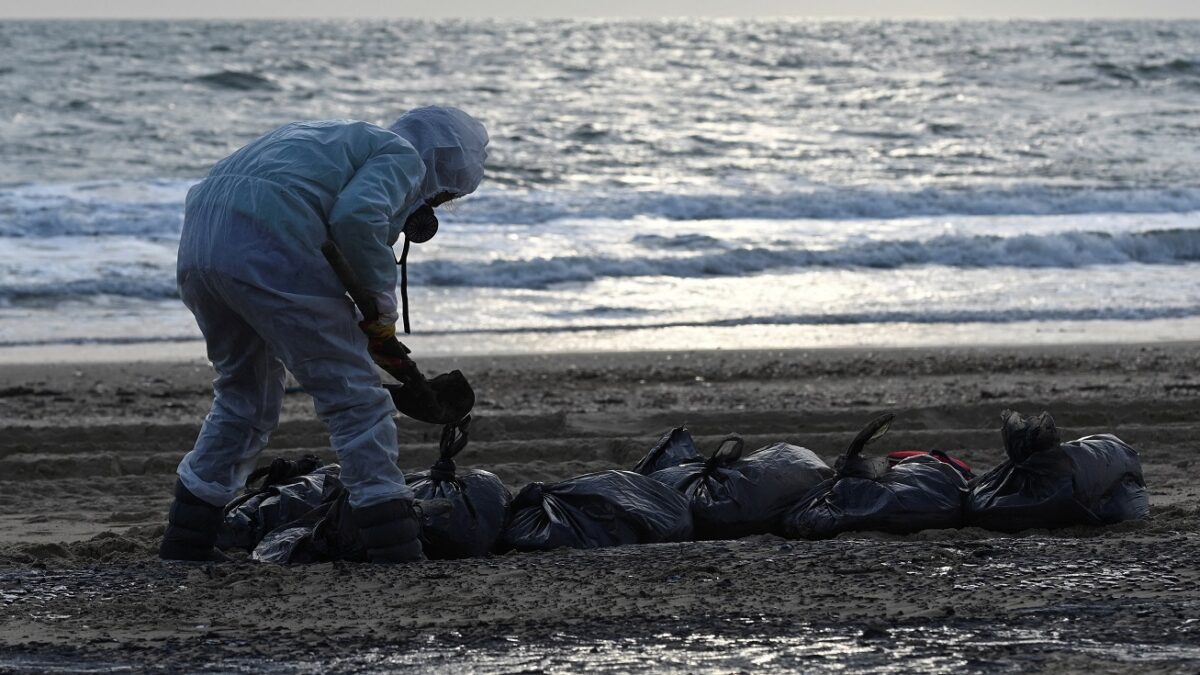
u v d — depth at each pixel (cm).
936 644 679
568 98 8594
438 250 3441
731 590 803
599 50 14212
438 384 944
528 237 3681
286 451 1606
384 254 856
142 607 794
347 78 9512
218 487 939
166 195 4097
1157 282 3338
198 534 940
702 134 6650
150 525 1203
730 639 698
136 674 661
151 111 6906
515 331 2684
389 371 896
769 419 1808
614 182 5044
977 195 4353
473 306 2928
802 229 3925
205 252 857
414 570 877
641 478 1032
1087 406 1867
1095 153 6003
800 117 7562
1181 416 1830
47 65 8981
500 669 654
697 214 4175
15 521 1270
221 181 870
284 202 847
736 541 965
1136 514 1053
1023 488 1013
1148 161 5725
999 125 7094
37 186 4103
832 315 2877
